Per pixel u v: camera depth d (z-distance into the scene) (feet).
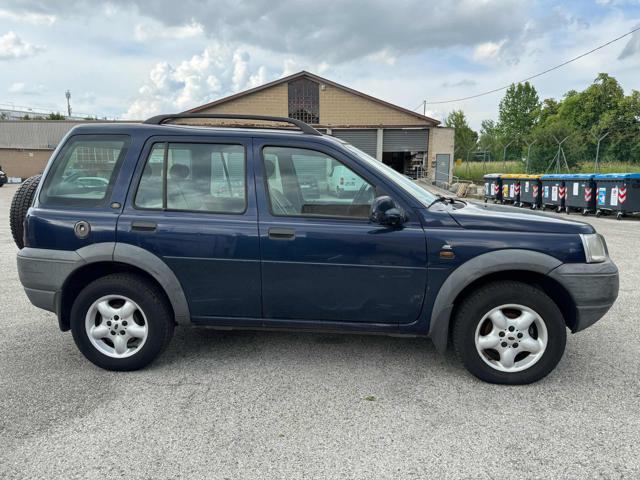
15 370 11.26
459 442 8.30
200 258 10.64
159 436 8.46
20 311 15.84
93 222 10.80
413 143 86.63
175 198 10.94
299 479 7.30
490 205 12.79
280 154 10.89
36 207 11.14
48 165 11.37
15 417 9.10
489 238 10.14
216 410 9.39
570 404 9.63
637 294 17.98
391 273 10.36
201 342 13.08
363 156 11.34
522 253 10.00
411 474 7.43
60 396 9.96
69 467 7.57
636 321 14.85
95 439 8.36
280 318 10.93
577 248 10.11
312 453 7.98
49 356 12.11
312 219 10.59
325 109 84.84
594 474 7.41
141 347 11.03
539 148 92.32
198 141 10.99
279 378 10.85
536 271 10.03
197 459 7.80
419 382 10.65
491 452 8.00
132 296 10.87
